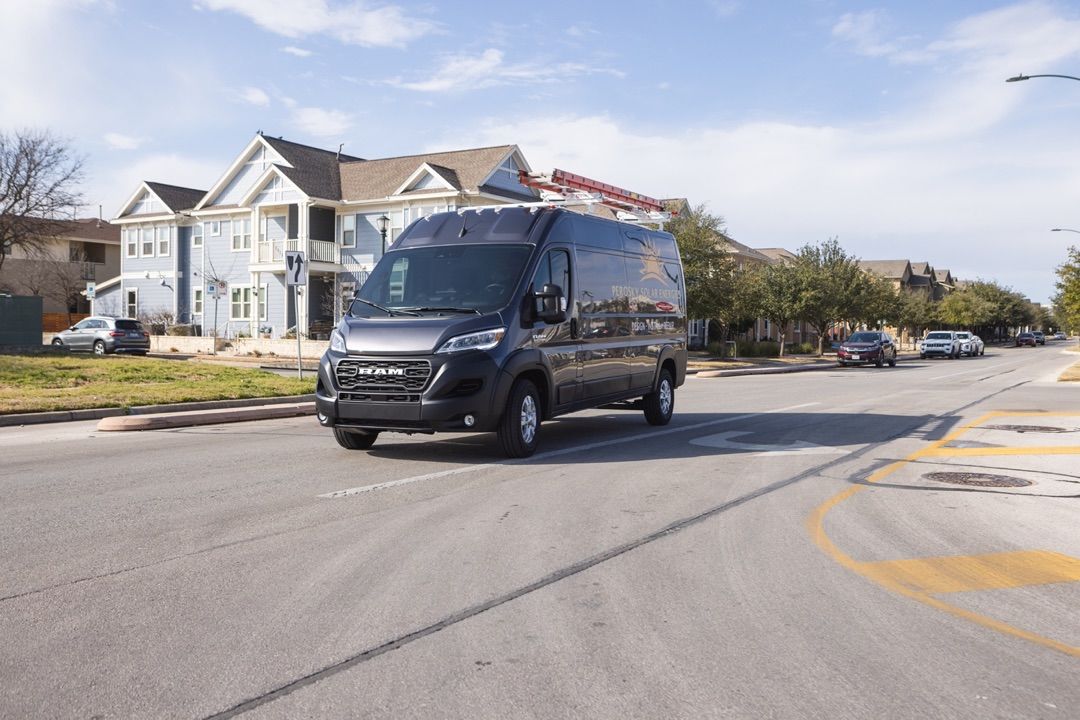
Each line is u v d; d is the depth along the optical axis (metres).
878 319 66.38
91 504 7.59
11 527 6.73
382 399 9.51
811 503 7.73
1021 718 3.58
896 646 4.36
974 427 13.64
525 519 7.04
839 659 4.18
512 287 10.11
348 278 43.34
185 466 9.64
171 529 6.68
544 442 11.65
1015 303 115.56
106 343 34.34
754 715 3.59
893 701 3.72
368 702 3.69
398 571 5.58
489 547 6.17
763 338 67.81
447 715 3.58
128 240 50.75
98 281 60.81
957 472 9.35
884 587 5.31
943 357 55.09
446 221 11.22
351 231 43.34
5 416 14.05
